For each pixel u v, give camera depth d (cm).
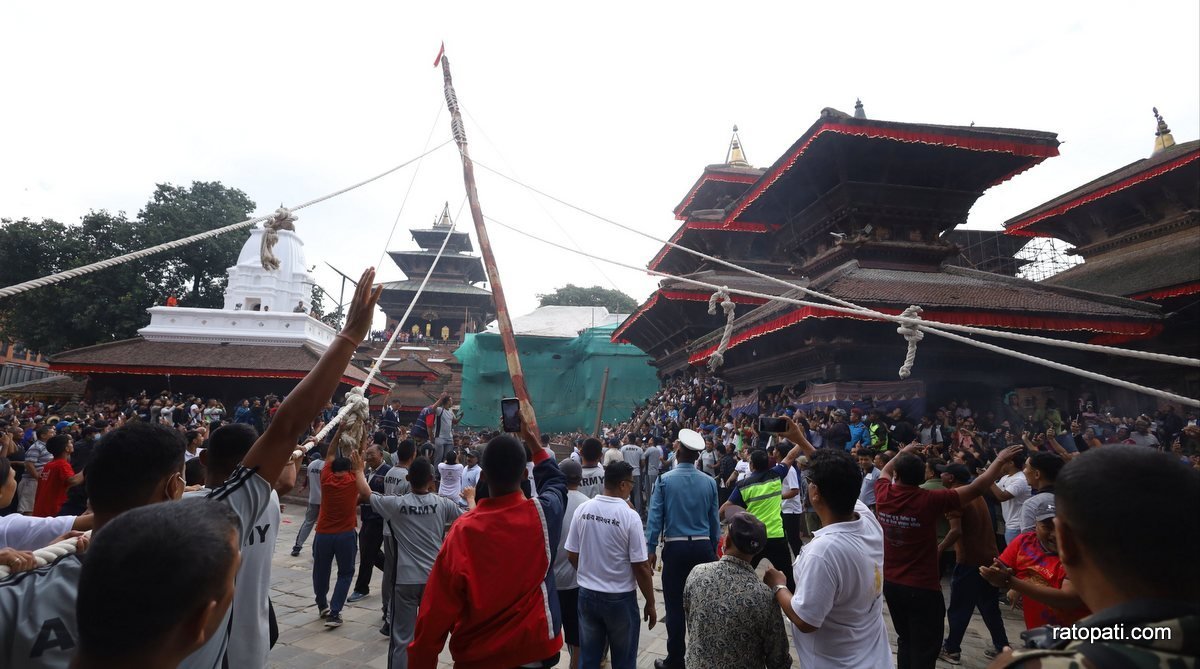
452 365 5538
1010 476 786
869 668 346
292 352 3177
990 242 3616
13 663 180
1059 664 145
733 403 2105
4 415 2036
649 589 522
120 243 4409
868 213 2041
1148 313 1681
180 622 150
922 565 490
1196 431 1355
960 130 1891
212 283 4994
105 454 229
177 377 2988
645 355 4059
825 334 1664
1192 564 147
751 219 2591
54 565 203
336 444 605
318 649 679
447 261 7225
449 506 600
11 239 4034
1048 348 1828
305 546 1277
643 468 1596
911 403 1505
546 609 337
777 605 378
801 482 1316
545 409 3994
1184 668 132
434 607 311
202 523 164
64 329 4188
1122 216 2570
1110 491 158
